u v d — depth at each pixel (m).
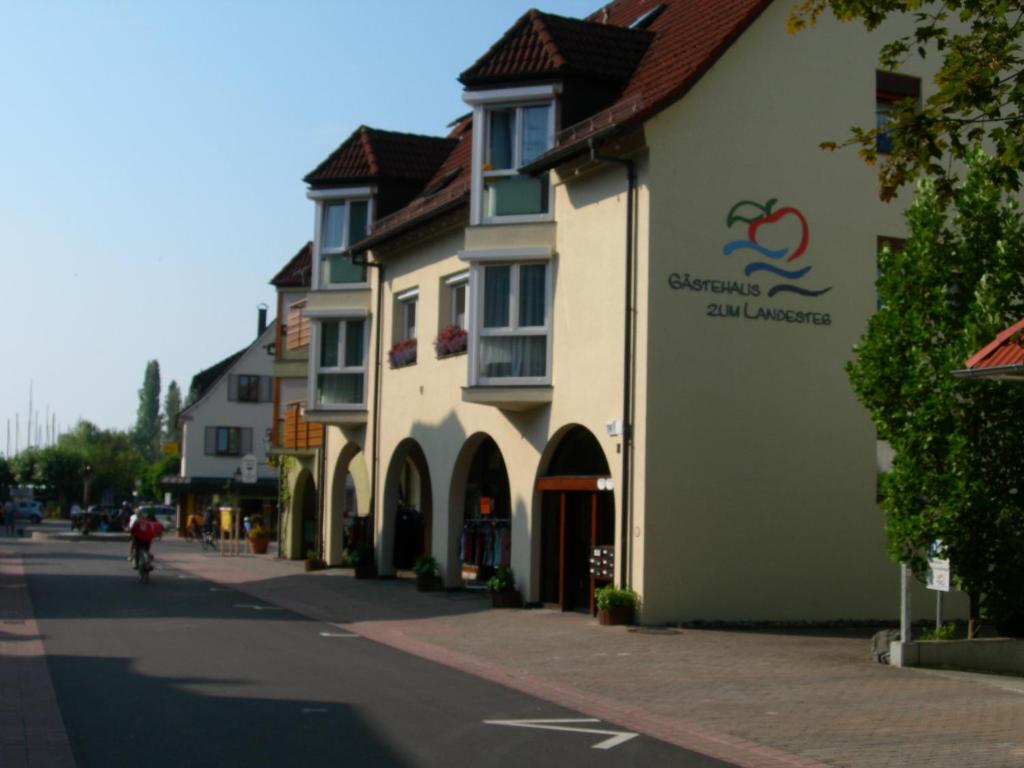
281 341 40.72
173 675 13.16
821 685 13.55
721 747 10.11
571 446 21.98
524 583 22.41
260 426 70.00
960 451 14.91
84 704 11.20
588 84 22.08
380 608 22.34
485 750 9.62
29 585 25.89
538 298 22.17
